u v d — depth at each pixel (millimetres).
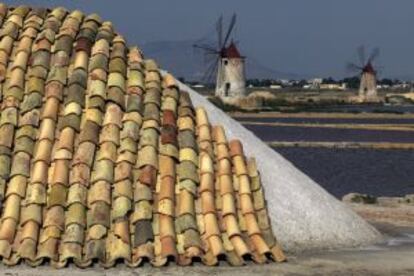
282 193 14500
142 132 13531
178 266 11789
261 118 159625
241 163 13930
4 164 12648
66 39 14836
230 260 12102
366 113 188000
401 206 24766
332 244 14188
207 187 13062
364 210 22453
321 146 94438
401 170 66500
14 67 14164
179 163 13359
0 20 15312
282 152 85812
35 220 11930
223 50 148000
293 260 12852
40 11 15773
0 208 12148
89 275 11156
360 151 88875
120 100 13836
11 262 11391
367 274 12180
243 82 148000
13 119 13328
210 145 13922
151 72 15031
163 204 12500
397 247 14594
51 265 11453
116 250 11656
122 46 15289
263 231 12984
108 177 12602
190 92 16062
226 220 12742
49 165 12758
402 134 121250
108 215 12125
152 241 11961
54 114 13422
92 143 13039
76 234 11758
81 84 13930
